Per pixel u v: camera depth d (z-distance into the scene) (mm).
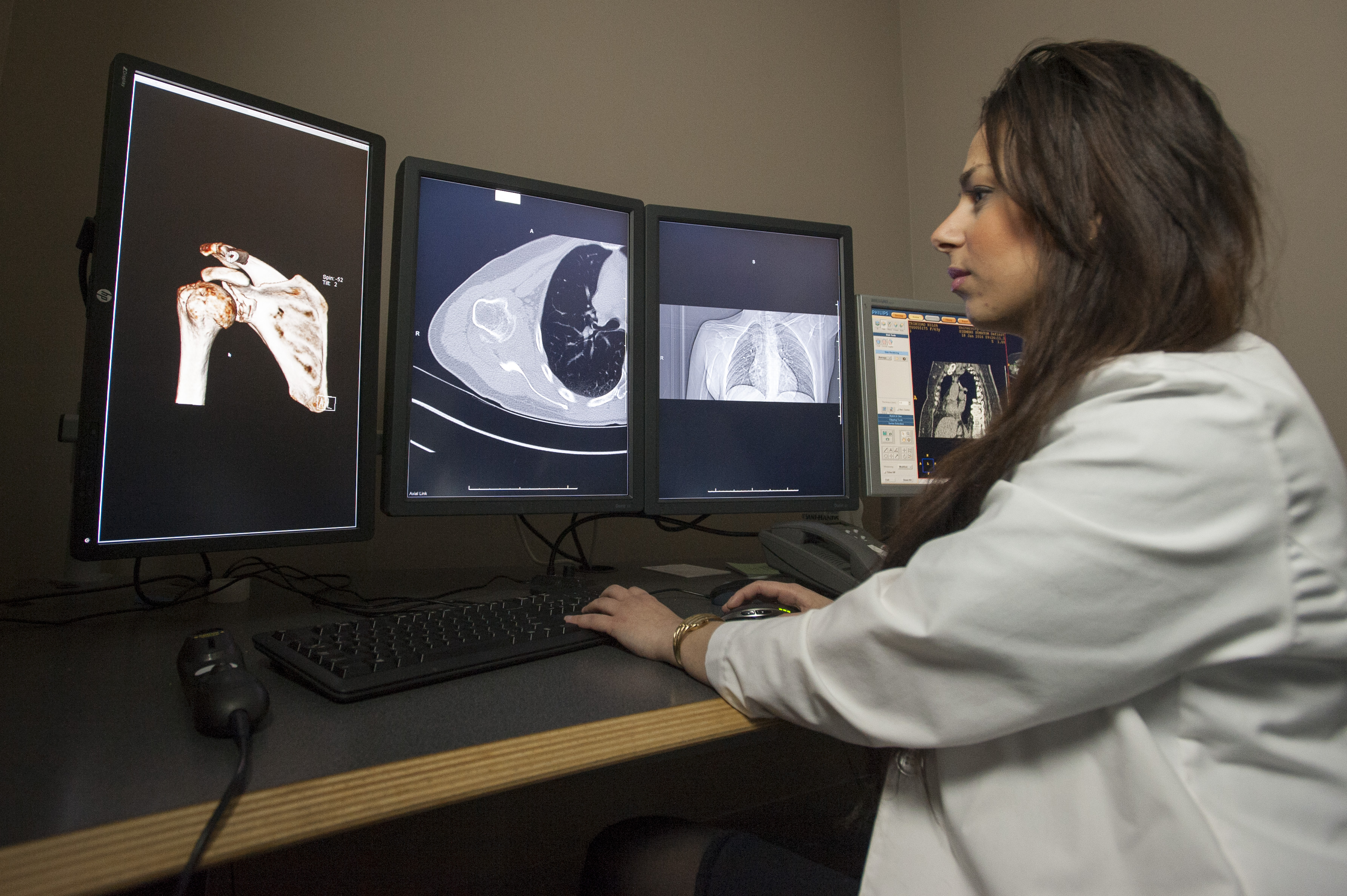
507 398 950
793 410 1131
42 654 619
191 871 326
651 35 1573
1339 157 1249
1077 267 548
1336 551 417
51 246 1013
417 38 1295
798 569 1005
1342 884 400
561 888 1329
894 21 1992
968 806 487
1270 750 431
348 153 839
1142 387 457
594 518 1281
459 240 933
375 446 851
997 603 423
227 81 1127
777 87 1756
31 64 1009
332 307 818
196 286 711
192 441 702
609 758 472
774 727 561
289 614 805
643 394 1046
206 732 426
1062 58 593
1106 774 447
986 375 1342
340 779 388
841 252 1178
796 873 563
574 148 1447
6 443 975
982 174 638
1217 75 1407
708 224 1102
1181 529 409
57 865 306
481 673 598
